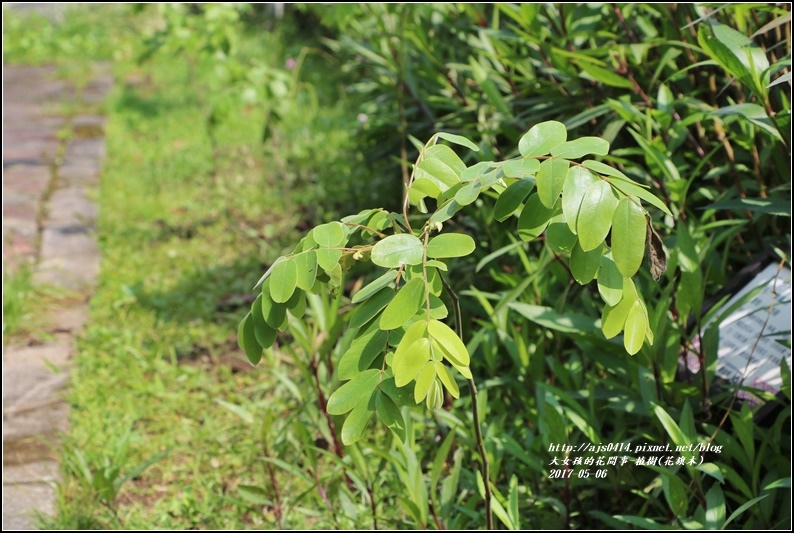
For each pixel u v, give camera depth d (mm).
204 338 4316
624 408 2570
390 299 1581
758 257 2768
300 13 10883
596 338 2648
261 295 1680
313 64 9492
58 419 3652
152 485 3260
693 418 2465
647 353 2465
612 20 3408
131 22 13164
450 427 3062
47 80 10328
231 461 3352
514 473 2889
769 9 2465
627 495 2787
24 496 3152
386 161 5391
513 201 1512
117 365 4031
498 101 3305
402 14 4062
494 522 2691
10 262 5148
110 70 10773
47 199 6281
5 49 11820
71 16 13531
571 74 3127
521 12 3154
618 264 1418
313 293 1698
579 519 2775
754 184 2873
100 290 4836
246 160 6965
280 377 3252
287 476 3195
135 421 3662
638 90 2949
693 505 2586
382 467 3094
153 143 7562
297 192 6207
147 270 5105
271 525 2994
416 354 1442
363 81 6602
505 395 3264
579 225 1408
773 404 2455
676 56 3023
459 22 4270
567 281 2961
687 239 2533
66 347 4266
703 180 3115
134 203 6125
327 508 2943
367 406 1548
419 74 4238
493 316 3043
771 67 2279
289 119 7789
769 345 2602
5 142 7738
